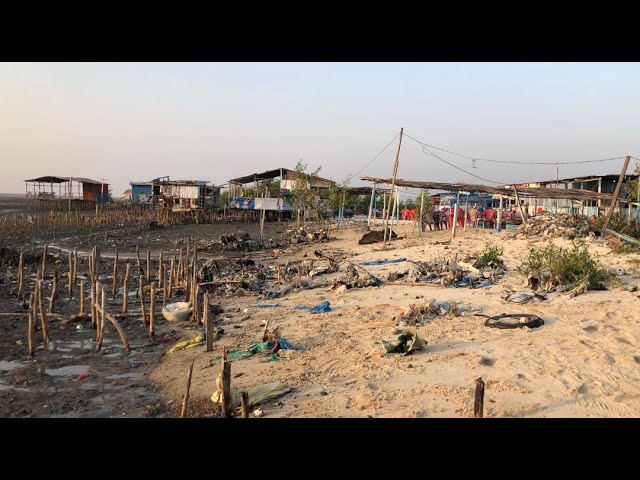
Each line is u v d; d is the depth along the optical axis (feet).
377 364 34.30
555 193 107.65
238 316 52.39
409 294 57.21
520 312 46.14
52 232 146.10
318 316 49.78
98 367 38.04
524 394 28.22
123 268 86.89
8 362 39.42
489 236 98.99
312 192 165.58
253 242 125.29
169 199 212.43
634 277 55.93
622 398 27.63
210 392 31.81
